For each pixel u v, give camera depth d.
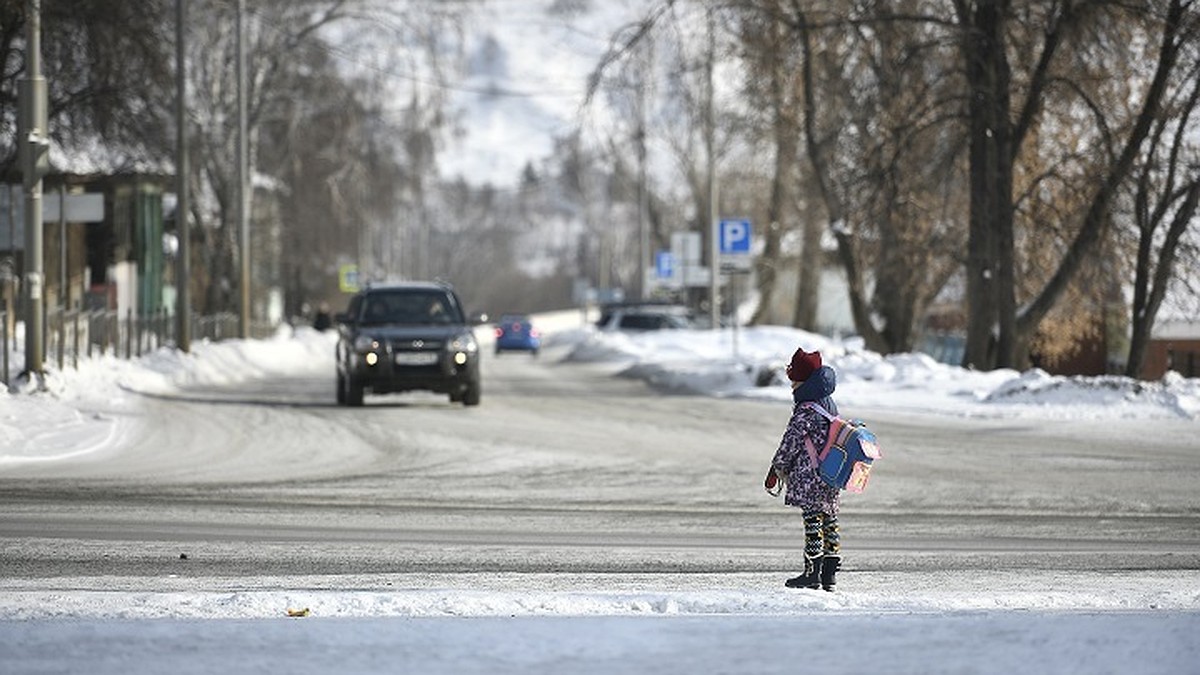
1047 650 24.30
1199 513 53.88
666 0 119.06
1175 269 116.69
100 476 62.91
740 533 48.69
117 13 106.50
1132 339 117.25
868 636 25.58
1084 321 136.50
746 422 92.62
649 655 24.02
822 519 36.31
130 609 31.03
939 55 119.38
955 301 155.12
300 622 27.25
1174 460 70.88
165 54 114.12
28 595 33.81
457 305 107.62
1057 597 33.94
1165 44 108.62
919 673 22.70
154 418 91.75
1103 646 24.56
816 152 126.38
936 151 120.75
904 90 119.50
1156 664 23.31
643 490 60.22
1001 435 82.62
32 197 91.69
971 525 50.81
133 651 24.23
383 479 63.34
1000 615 28.14
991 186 117.06
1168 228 118.12
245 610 30.89
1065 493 59.31
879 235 129.88
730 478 64.38
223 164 196.25
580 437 82.38
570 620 27.52
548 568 41.16
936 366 115.31
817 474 36.03
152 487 59.44
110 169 127.81
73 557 42.09
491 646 24.72
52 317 115.19
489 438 81.56
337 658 23.75
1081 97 113.19
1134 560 43.22
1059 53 115.69
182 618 29.58
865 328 134.38
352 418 94.12
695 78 129.12
